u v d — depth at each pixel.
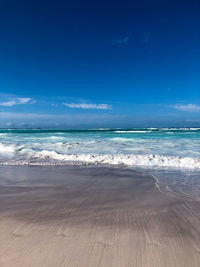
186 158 8.67
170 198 4.50
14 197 4.55
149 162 8.60
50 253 2.33
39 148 14.03
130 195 4.73
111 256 2.29
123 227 3.07
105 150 12.81
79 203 4.17
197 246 2.54
